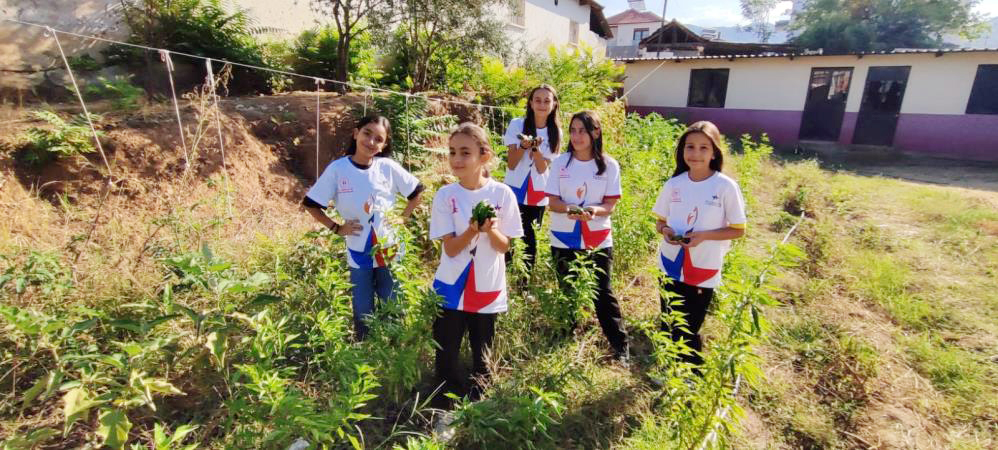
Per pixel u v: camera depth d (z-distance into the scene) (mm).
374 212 3354
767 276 2408
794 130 16641
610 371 3486
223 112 6133
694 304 3264
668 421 2977
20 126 4805
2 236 3760
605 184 3555
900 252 6277
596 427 2961
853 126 16078
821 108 16625
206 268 2740
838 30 29047
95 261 3525
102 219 4324
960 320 4559
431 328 2994
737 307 2408
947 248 6496
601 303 3561
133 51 7266
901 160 14375
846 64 15680
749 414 3242
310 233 3844
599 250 3582
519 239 3877
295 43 9305
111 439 2164
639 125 9602
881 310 4750
